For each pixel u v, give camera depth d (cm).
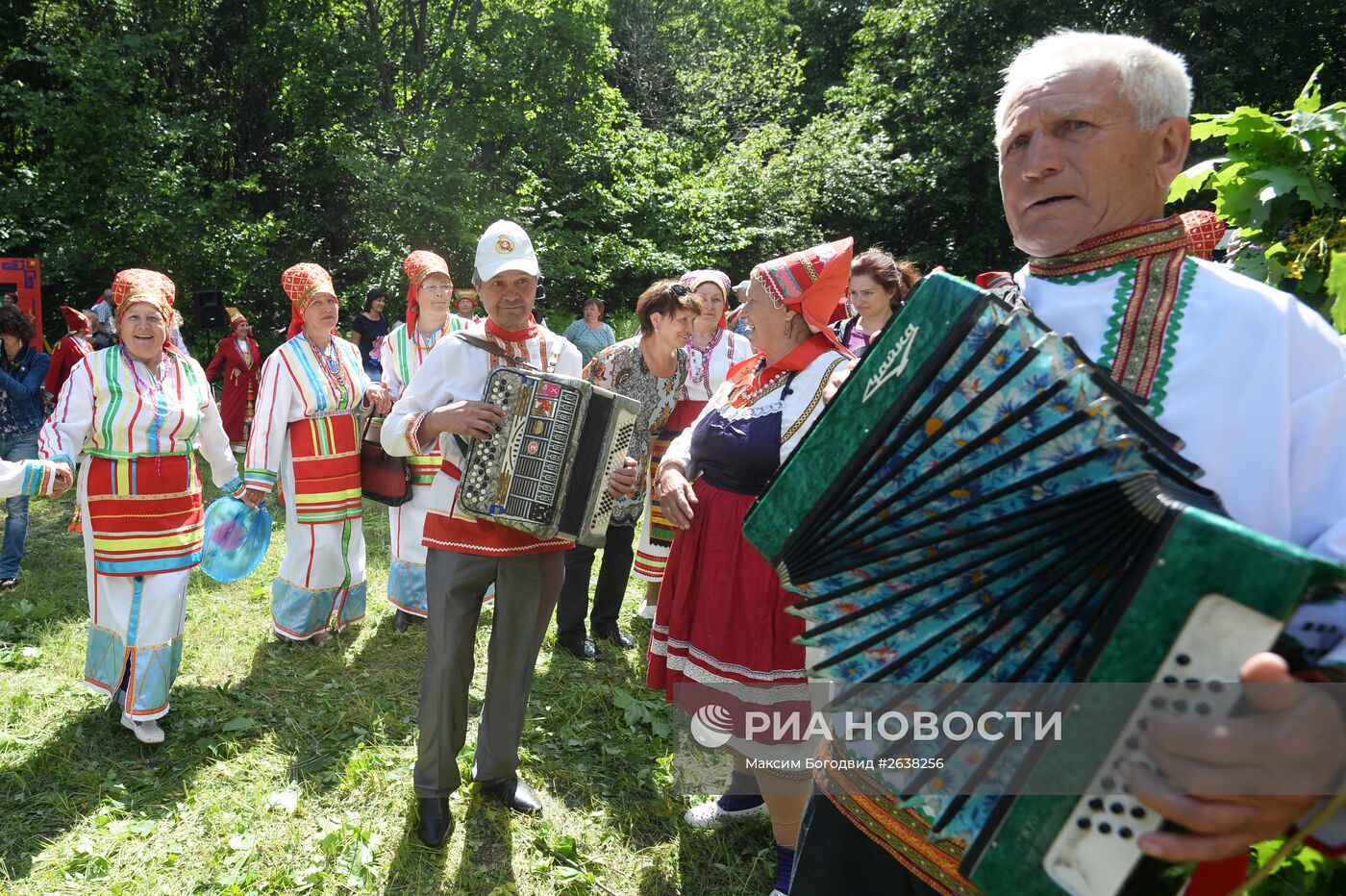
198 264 1541
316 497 482
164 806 341
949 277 130
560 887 302
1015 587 122
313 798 347
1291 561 92
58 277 1507
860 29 2681
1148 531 108
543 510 302
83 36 1588
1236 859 117
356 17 1984
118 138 1541
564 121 1859
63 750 375
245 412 981
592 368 489
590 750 394
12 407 613
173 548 385
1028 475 121
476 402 302
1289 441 124
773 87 2584
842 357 278
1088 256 139
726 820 340
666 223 1959
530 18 1823
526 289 328
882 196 2073
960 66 2116
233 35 1952
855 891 155
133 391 372
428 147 1667
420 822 324
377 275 1695
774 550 143
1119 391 120
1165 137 135
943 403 128
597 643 510
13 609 521
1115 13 1906
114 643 380
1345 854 102
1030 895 108
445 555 310
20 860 306
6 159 1794
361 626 532
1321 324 129
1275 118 236
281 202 1911
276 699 430
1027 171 138
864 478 134
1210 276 133
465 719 323
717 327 520
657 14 2589
